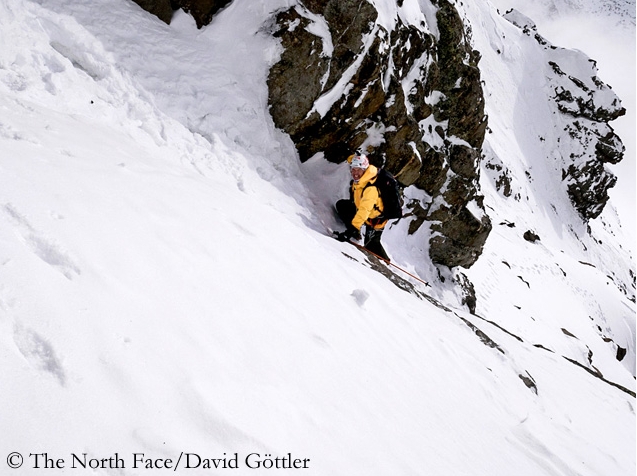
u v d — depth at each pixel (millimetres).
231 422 1614
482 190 26328
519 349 7367
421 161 8422
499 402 4230
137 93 4922
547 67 43219
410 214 9180
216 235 2855
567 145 41000
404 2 7332
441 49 8844
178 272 2223
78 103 4258
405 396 2879
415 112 8289
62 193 2217
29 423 1219
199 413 1576
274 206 5609
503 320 13508
